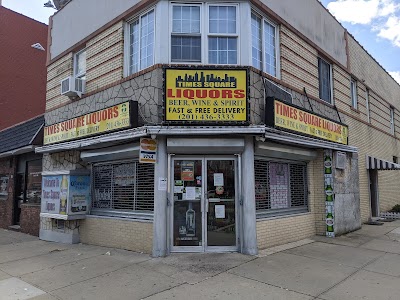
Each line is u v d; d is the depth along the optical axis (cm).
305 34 1062
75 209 949
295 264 696
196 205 787
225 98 755
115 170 925
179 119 743
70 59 1114
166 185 767
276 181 929
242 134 752
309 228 1007
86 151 962
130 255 775
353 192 1180
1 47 1666
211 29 839
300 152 955
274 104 789
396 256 777
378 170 1609
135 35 910
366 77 1552
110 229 883
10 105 1666
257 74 826
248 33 829
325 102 1138
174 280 598
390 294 533
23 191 1292
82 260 755
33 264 735
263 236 827
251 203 770
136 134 743
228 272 639
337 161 1058
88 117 912
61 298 529
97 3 1016
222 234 782
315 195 1048
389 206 1719
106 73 952
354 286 570
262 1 883
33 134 1186
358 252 813
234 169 799
